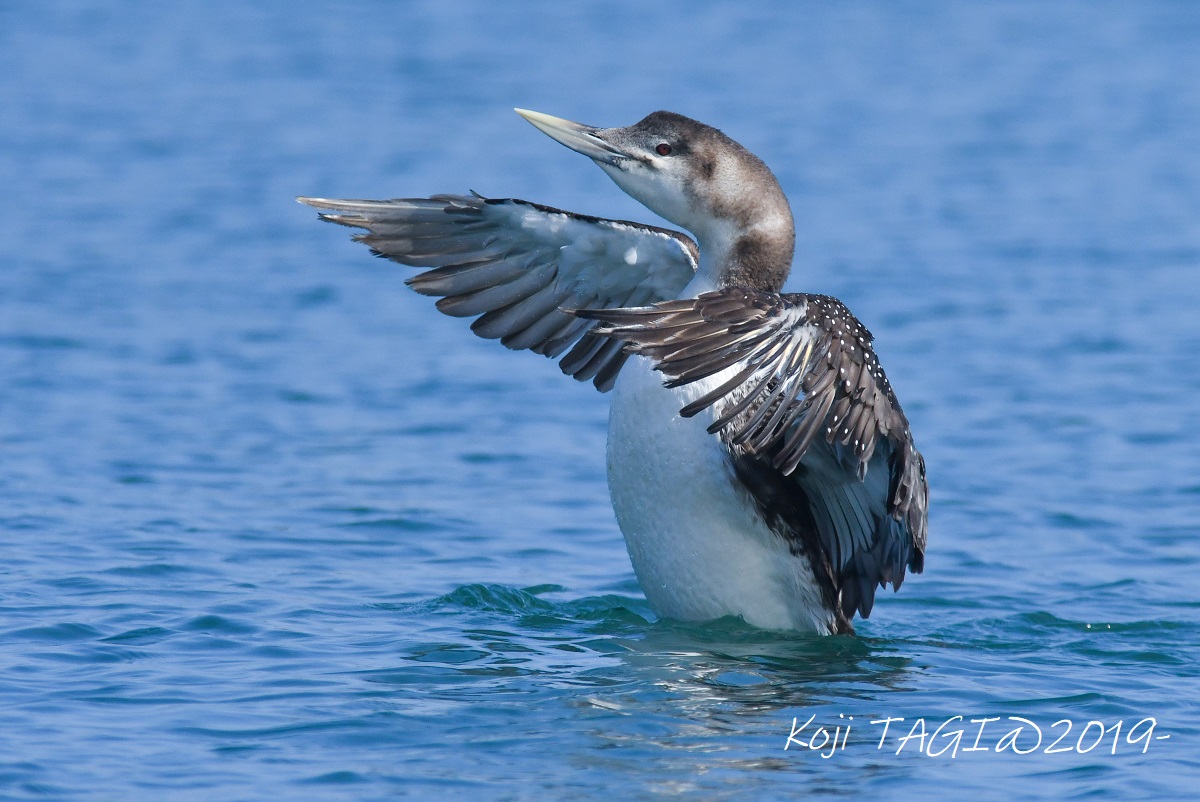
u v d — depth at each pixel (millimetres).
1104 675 8883
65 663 8633
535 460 15531
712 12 62469
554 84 44312
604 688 8344
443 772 7031
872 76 47656
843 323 8172
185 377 18781
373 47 51562
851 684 8570
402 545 12320
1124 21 59656
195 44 51781
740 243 9773
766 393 8438
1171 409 17594
